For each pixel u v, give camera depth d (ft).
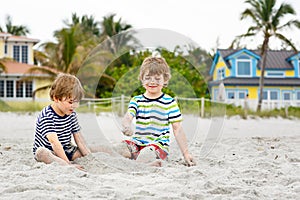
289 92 98.53
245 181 10.58
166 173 11.86
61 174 11.00
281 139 22.56
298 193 9.30
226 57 96.68
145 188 9.63
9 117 51.24
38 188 9.38
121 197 8.82
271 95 98.48
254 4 81.10
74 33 85.97
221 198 8.81
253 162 13.84
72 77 13.56
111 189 9.44
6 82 93.81
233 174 11.50
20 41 100.12
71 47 84.84
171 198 8.66
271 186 10.15
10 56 100.07
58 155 13.28
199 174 11.41
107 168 12.62
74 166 12.45
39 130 13.67
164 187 9.70
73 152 14.17
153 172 12.21
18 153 15.80
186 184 10.23
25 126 34.88
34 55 97.19
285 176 11.18
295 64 98.78
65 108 13.43
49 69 83.05
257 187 10.00
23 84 93.20
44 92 90.12
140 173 11.94
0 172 11.33
